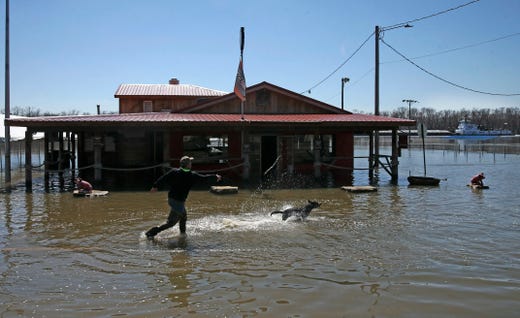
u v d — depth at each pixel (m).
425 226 9.79
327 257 7.36
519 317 5.07
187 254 7.55
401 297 5.64
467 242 8.34
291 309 5.28
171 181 8.73
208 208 12.50
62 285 6.06
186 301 5.51
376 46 25.53
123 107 28.94
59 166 20.45
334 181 19.50
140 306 5.36
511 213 11.42
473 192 15.69
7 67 18.80
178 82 33.78
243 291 5.84
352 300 5.54
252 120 18.22
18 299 5.57
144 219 10.73
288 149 21.77
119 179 20.16
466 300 5.55
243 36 18.09
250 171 21.41
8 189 16.64
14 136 27.84
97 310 5.25
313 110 22.97
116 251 7.76
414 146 56.25
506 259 7.24
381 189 16.69
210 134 21.25
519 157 37.81
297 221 10.36
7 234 9.09
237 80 18.23
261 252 7.67
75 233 9.19
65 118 17.39
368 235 8.91
